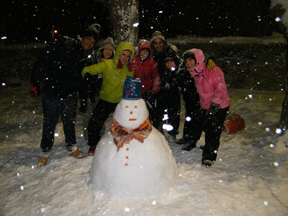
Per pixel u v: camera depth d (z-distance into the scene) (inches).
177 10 403.9
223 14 385.1
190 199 126.2
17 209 126.6
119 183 123.3
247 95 308.8
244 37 358.0
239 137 201.0
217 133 156.3
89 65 162.7
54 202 127.8
